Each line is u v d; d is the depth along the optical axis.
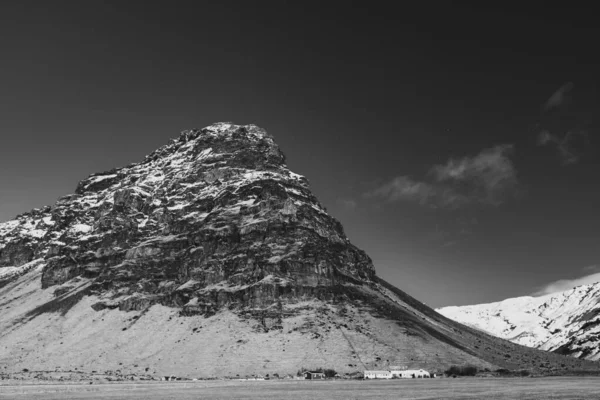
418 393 178.25
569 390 192.75
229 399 157.38
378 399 156.75
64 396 171.88
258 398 160.38
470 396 167.88
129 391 191.88
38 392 187.62
